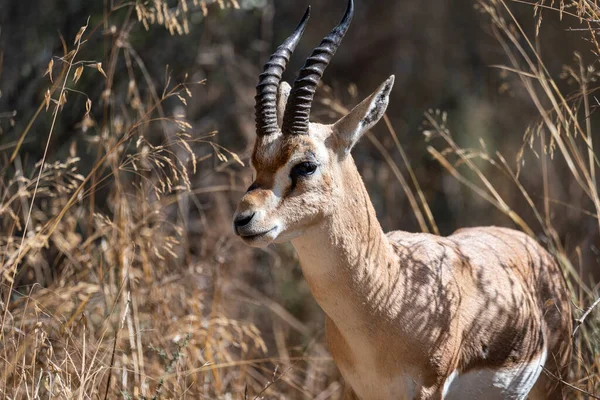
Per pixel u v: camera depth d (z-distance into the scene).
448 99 21.23
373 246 8.22
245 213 7.67
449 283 8.59
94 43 14.82
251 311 14.09
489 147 19.44
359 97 22.06
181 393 9.68
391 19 23.19
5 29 15.76
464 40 22.31
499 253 9.45
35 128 14.45
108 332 10.41
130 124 12.39
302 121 7.98
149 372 10.22
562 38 20.03
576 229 16.73
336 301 8.22
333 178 8.07
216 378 10.40
